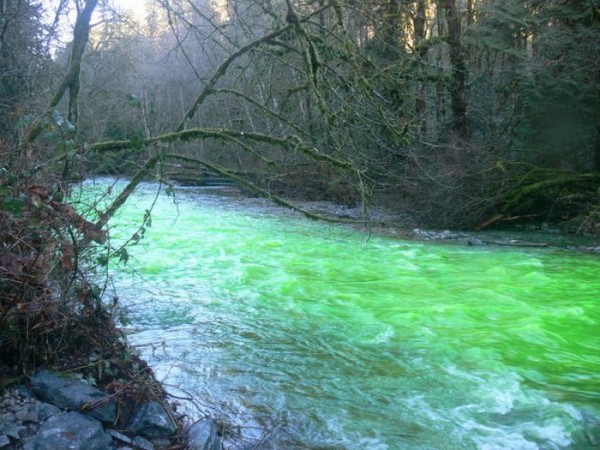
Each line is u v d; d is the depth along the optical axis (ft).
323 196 70.85
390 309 29.76
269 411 18.16
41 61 34.88
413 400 19.30
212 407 18.03
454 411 18.57
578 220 56.70
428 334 25.86
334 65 34.76
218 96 39.47
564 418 17.94
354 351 23.76
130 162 19.79
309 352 23.48
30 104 21.59
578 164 72.95
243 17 34.71
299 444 16.25
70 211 15.49
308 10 38.65
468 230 57.21
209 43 38.83
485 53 81.20
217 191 87.30
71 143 15.61
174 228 52.31
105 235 16.20
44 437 12.48
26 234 14.47
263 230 53.06
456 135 58.23
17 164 14.94
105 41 56.49
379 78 35.65
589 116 69.97
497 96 73.51
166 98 80.48
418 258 42.39
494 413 18.48
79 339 15.56
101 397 14.10
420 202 56.24
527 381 21.12
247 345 24.02
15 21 31.89
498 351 23.85
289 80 42.50
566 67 65.57
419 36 62.64
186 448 14.17
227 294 31.63
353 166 22.98
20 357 14.25
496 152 65.67
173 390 18.94
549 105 70.03
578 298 32.35
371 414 18.25
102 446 13.01
